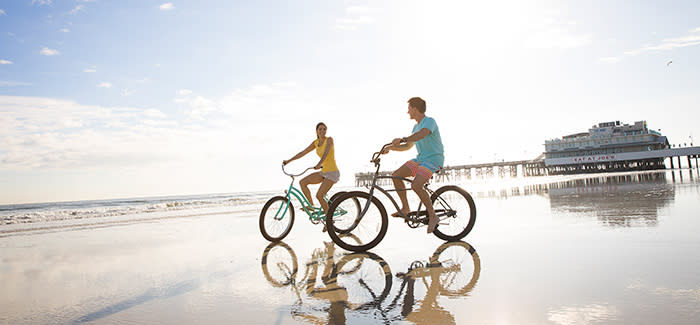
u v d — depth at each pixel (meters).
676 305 1.88
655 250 3.12
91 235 6.28
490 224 5.40
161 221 8.52
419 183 3.99
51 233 6.80
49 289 2.87
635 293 2.10
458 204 4.35
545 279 2.49
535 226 4.94
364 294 2.38
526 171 101.69
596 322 1.72
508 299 2.13
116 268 3.60
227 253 4.20
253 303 2.32
